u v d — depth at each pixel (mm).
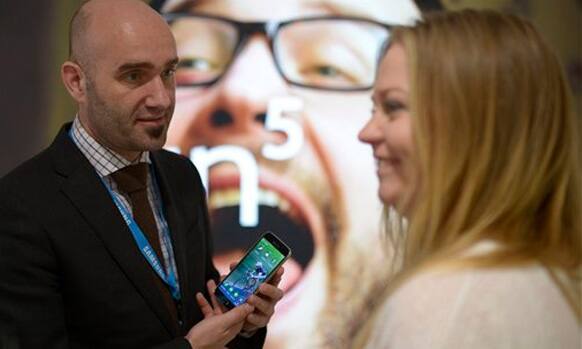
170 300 1601
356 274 3094
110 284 1513
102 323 1512
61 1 2975
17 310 1452
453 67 818
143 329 1531
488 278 773
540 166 821
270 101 3125
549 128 829
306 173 3115
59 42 2975
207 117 3121
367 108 3135
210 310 1602
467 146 813
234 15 3137
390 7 3154
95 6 1553
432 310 759
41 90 2969
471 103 813
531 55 827
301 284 3090
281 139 3117
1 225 1478
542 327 764
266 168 3115
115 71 1496
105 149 1580
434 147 822
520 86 817
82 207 1521
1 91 2957
